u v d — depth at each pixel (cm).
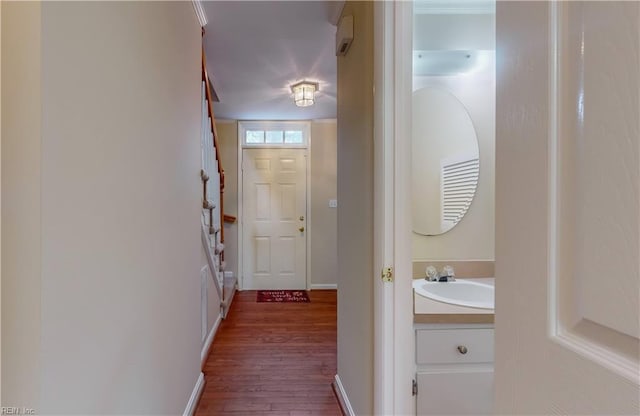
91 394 83
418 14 182
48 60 67
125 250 103
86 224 81
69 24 74
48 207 67
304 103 340
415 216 190
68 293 74
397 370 129
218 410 198
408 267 130
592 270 35
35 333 64
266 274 490
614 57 33
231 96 376
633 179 31
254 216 489
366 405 152
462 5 180
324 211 493
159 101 135
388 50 129
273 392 217
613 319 33
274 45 257
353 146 179
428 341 130
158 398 135
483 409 131
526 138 45
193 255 199
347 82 194
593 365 35
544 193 41
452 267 184
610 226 33
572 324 38
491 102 192
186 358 182
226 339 303
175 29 159
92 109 83
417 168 191
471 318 130
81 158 79
